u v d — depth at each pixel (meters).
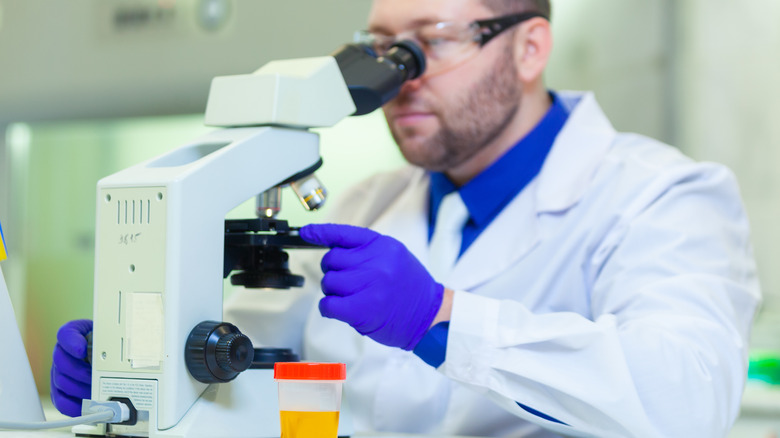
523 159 1.65
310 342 1.71
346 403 1.14
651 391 1.10
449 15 1.49
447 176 1.73
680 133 2.72
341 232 1.10
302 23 3.03
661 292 1.26
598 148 1.62
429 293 1.16
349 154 3.11
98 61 3.31
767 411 2.27
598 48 2.78
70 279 3.49
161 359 0.95
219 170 1.00
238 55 3.11
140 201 0.97
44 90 3.40
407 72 1.38
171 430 0.94
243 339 0.97
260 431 1.03
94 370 1.00
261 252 1.12
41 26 3.40
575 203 1.54
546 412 1.12
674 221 1.39
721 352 1.18
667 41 2.73
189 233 0.96
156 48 3.22
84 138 3.50
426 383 1.54
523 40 1.61
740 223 1.50
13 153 3.61
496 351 1.13
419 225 1.71
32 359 3.50
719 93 2.69
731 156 2.68
